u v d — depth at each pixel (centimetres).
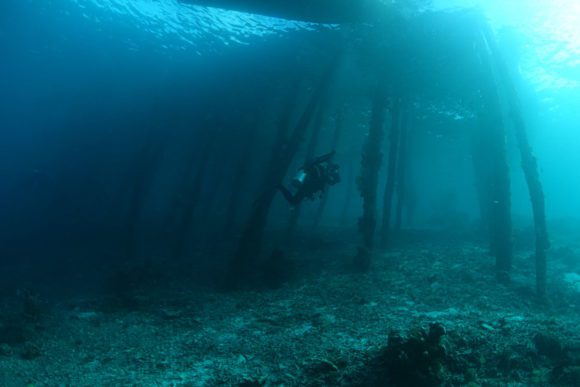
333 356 642
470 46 1138
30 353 705
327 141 3422
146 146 1606
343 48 1276
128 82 1989
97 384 603
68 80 2020
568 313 805
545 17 1185
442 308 838
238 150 3156
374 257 1273
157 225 2106
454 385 520
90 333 817
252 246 1176
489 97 1021
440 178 6775
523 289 927
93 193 2233
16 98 2458
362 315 833
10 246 1652
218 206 3494
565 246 1317
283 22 1286
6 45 1608
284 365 639
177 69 1752
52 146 3347
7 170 3734
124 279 1103
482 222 1556
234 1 1213
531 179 918
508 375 545
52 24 1426
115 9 1346
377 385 538
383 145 3491
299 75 1584
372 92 1434
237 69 1712
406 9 1080
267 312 901
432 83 1435
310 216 2859
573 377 503
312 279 1095
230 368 646
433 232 1706
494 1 1086
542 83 1928
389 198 1404
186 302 986
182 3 1279
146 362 682
